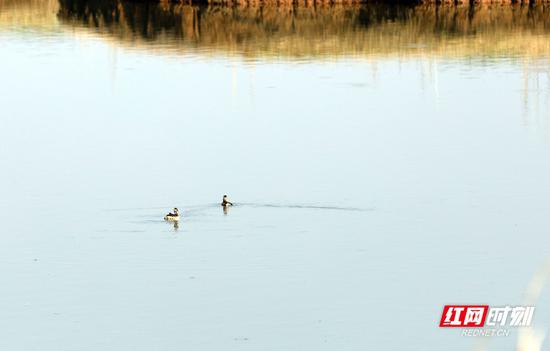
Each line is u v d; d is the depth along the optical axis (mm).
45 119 84750
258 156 71688
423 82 100938
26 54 123625
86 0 184625
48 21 159000
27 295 45438
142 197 61438
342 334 40344
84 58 118562
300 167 68375
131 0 178625
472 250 50688
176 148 74500
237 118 84750
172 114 86750
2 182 65625
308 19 147625
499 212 57406
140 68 110625
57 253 51344
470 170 66875
